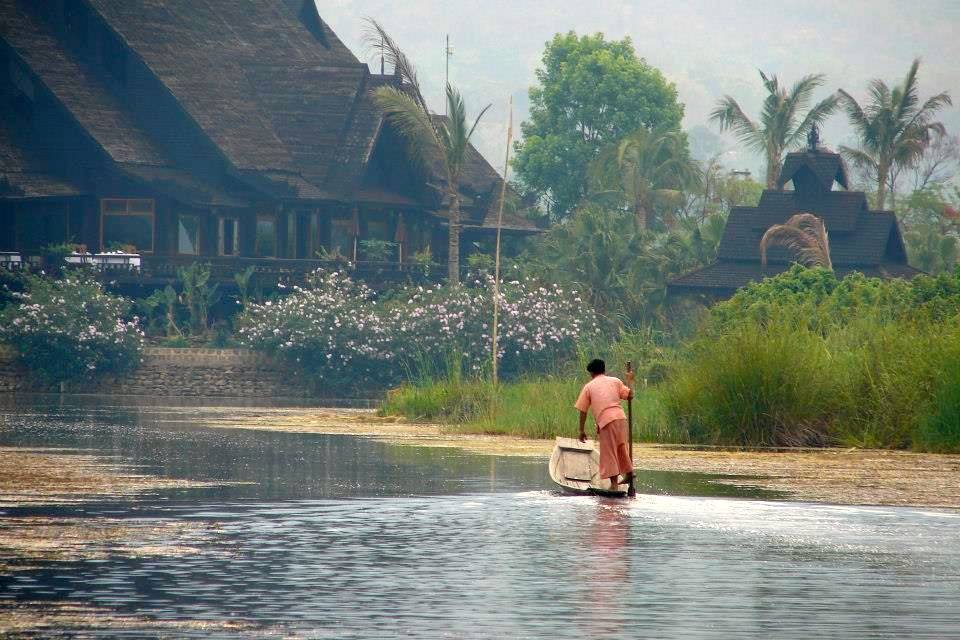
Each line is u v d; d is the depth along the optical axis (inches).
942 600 1745.8
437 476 3208.7
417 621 1590.8
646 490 2957.7
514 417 4913.9
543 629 1557.6
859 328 4867.1
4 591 1739.7
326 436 4552.2
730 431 4254.4
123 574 1859.0
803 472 3371.1
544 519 2459.4
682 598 1740.9
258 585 1793.8
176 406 6565.0
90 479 3016.7
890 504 2728.8
